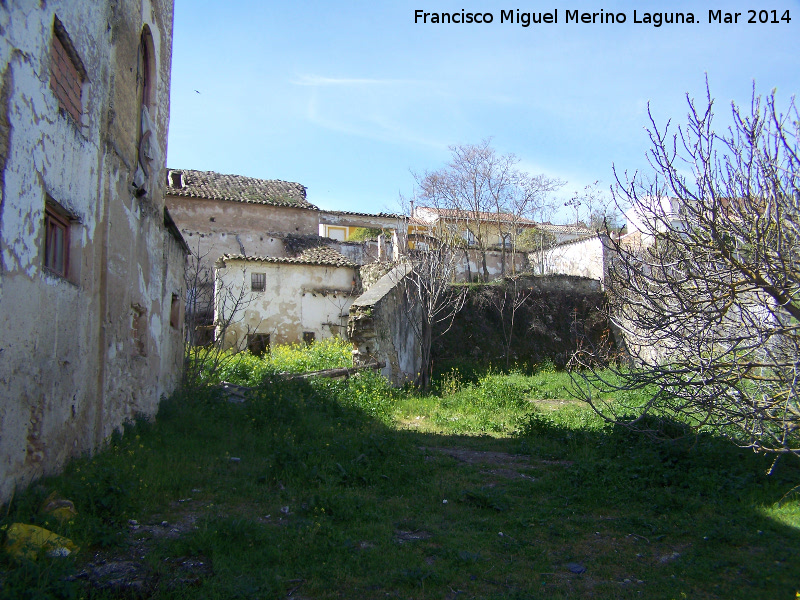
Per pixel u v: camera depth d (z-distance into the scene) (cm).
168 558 414
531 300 2198
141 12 779
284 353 1688
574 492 611
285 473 629
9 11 413
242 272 2164
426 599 385
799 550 458
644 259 639
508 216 2911
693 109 511
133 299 754
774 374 582
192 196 2481
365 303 1395
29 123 444
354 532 490
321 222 2727
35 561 370
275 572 407
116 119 666
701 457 688
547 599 385
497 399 1263
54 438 507
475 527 518
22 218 436
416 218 2889
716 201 494
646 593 396
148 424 770
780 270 482
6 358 418
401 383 1545
